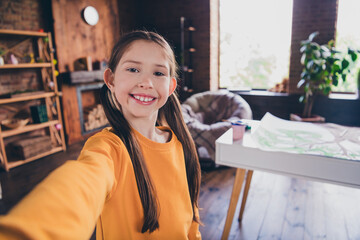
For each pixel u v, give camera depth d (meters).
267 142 1.31
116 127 0.47
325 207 2.11
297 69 4.16
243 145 1.30
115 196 0.42
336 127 1.54
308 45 3.44
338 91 4.19
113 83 0.48
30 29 3.46
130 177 0.44
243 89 4.72
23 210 0.22
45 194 0.24
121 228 0.43
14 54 3.27
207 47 4.82
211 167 2.96
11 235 0.19
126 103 0.45
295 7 4.04
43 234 0.22
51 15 3.64
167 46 0.47
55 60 3.49
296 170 1.19
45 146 3.38
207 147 2.86
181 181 0.56
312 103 3.66
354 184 1.07
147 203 0.45
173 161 0.54
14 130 3.04
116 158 0.43
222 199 2.28
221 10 5.00
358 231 1.81
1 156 2.91
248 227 1.87
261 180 2.63
